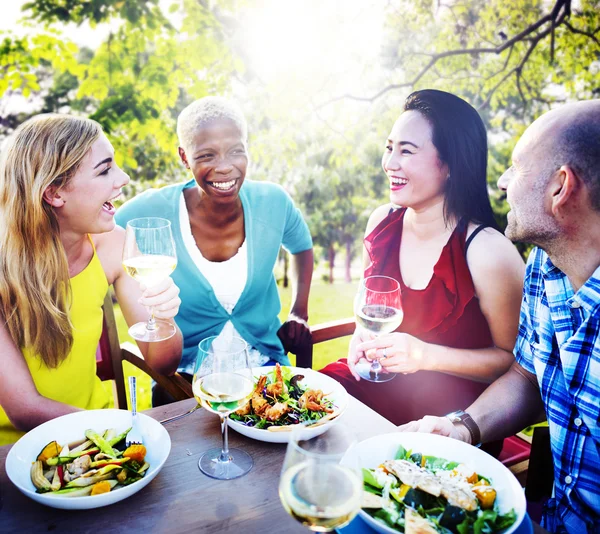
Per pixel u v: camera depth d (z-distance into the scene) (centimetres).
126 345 197
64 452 111
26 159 147
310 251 261
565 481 132
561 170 121
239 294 226
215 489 103
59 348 156
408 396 193
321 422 122
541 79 493
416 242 200
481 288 185
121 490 96
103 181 157
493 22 477
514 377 155
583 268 129
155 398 212
